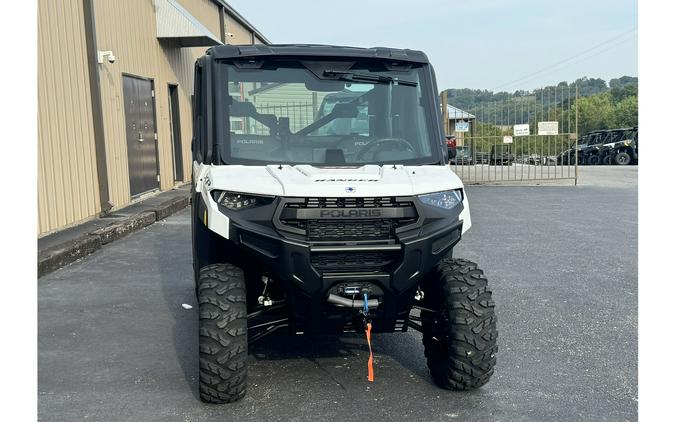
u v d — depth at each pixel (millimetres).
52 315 6359
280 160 4691
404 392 4566
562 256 9383
